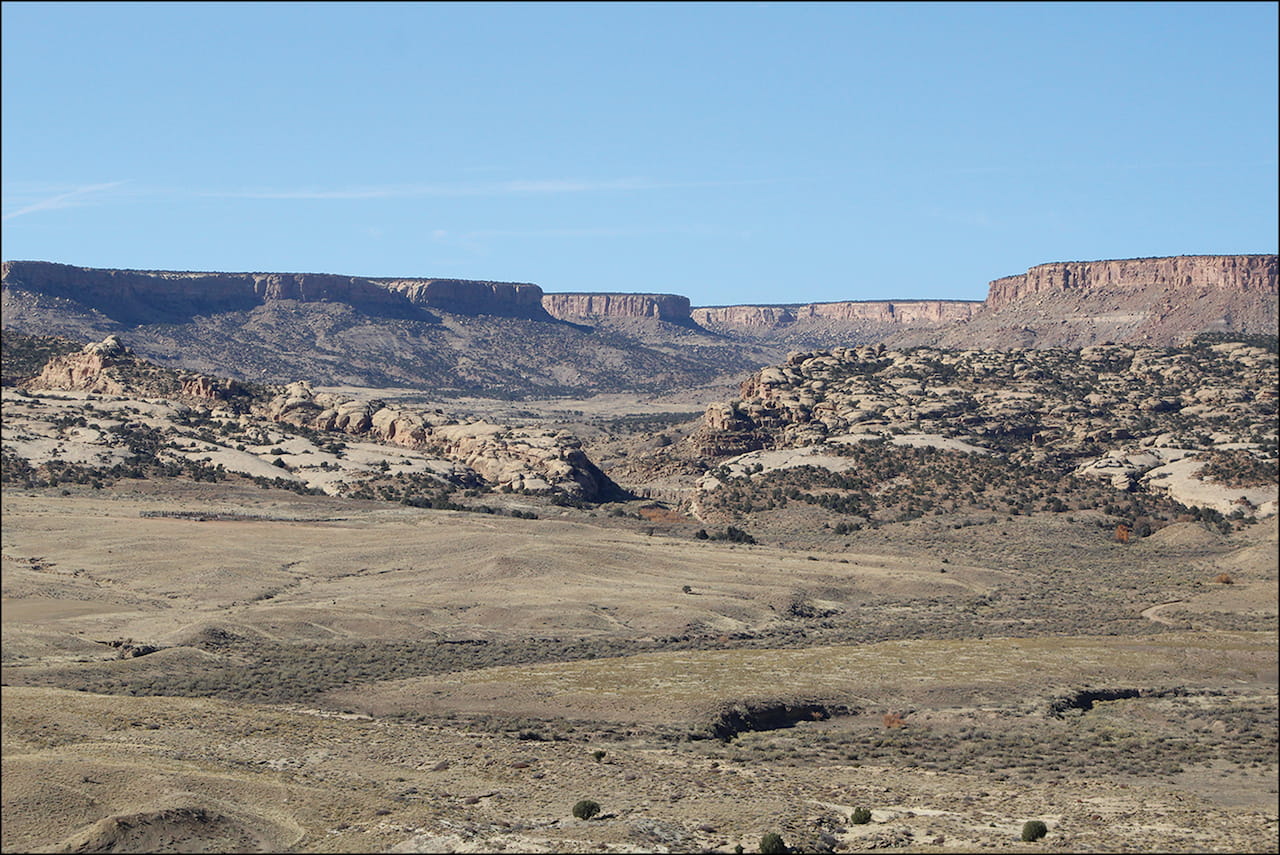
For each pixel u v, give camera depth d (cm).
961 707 13312
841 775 10506
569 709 12725
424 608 17488
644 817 8656
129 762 9200
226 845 7862
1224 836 8838
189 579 18638
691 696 13088
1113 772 11112
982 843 8400
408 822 8281
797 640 16888
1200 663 15150
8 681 12962
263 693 13025
